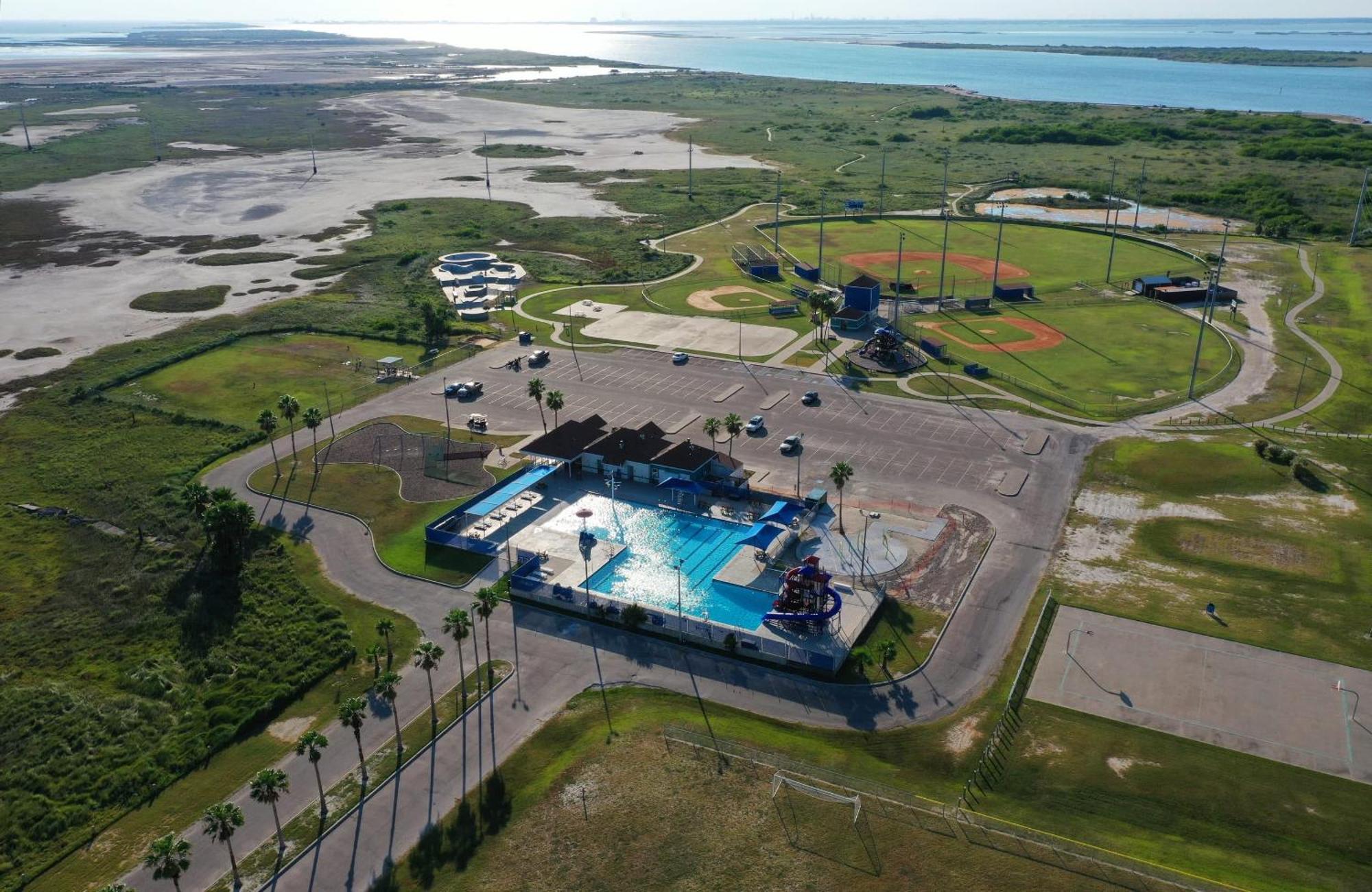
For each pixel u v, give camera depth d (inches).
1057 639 3567.9
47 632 3791.8
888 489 4744.1
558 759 3016.7
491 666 3496.6
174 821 2829.7
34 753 3134.8
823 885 2517.2
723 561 4188.0
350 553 4291.3
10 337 7377.0
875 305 7416.3
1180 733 3073.3
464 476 4980.3
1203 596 3818.9
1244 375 6171.3
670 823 2743.6
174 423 5792.3
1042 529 4357.8
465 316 7746.1
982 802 2817.4
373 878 2588.6
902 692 3307.1
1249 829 2696.9
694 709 3245.6
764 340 7062.0
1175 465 4923.7
